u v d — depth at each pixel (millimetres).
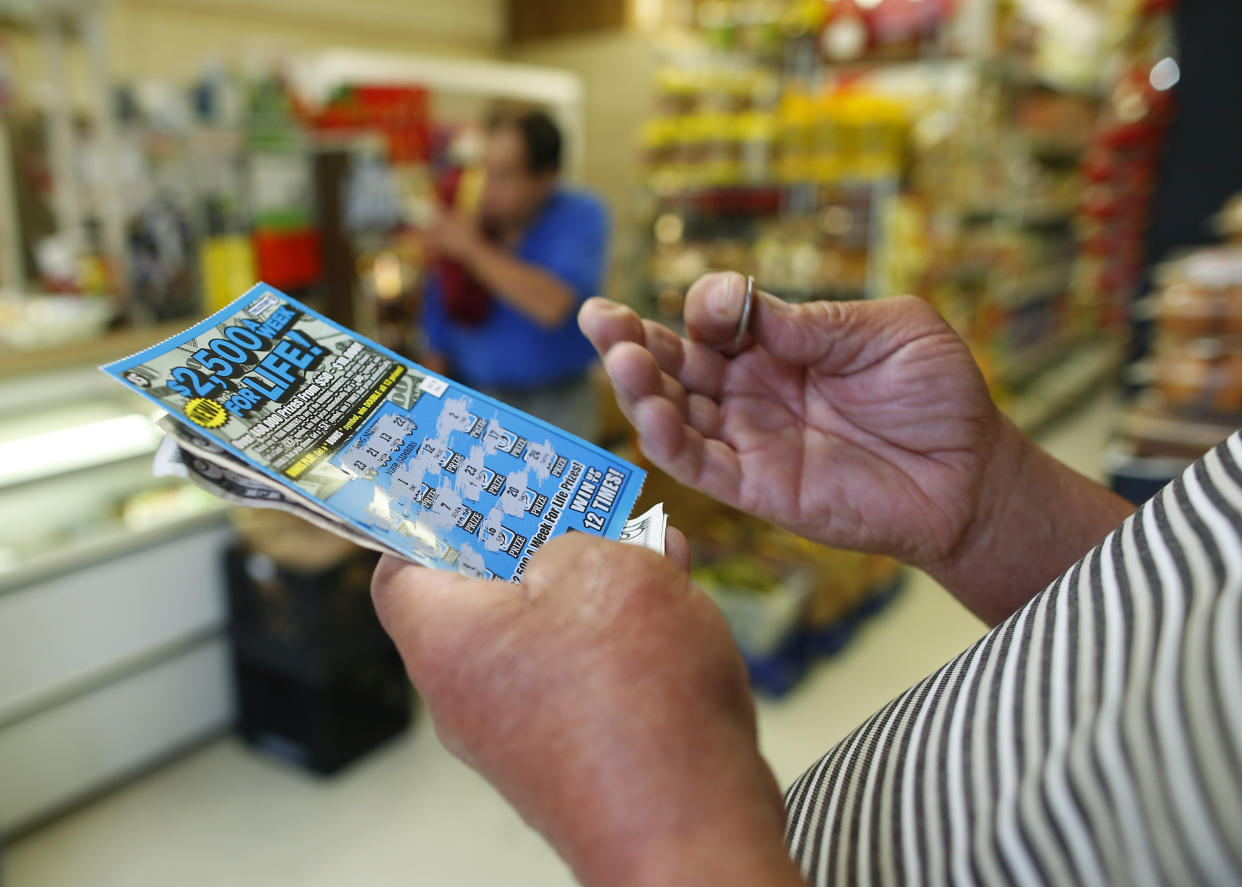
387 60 4348
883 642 2904
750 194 3508
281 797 2186
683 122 3490
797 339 690
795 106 3281
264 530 2307
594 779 353
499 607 398
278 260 2965
